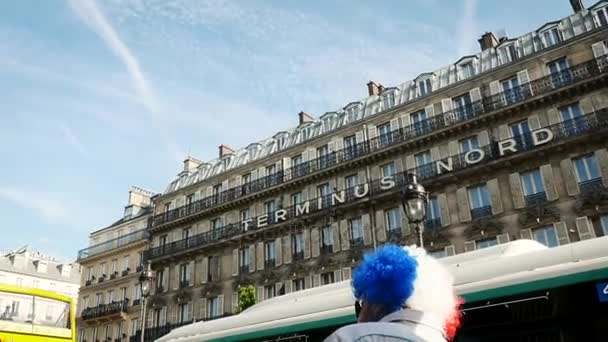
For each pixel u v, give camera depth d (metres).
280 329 8.36
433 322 1.83
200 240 42.00
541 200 26.97
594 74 26.94
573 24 30.05
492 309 6.19
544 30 31.06
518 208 27.41
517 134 29.05
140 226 50.41
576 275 5.73
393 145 33.09
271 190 38.78
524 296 6.00
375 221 32.59
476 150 29.45
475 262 7.21
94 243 54.41
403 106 34.28
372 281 1.92
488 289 6.26
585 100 27.05
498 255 7.34
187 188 46.34
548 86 28.39
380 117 35.22
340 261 33.06
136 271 48.28
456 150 30.81
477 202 29.27
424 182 30.81
